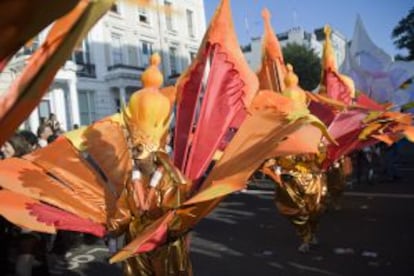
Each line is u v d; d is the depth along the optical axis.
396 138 5.64
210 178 2.70
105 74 21.05
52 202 2.74
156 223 2.41
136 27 22.72
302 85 31.09
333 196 7.18
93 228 2.76
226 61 3.33
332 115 6.03
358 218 6.75
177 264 2.61
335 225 6.41
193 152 3.30
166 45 24.61
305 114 2.67
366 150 10.27
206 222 7.25
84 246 6.20
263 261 4.97
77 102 18.59
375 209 7.33
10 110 0.79
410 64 8.79
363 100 6.99
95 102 20.72
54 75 0.76
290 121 2.67
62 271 5.11
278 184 4.86
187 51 26.17
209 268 4.86
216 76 3.34
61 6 0.65
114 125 3.30
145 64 23.36
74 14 0.75
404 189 9.17
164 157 2.60
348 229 6.12
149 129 2.67
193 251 5.57
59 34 0.77
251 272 4.63
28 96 0.77
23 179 2.75
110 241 2.90
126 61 22.17
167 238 2.54
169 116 2.79
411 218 6.54
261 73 5.57
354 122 5.86
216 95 3.36
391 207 7.41
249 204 8.73
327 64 6.74
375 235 5.73
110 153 3.19
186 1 26.11
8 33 0.66
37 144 5.61
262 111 2.99
